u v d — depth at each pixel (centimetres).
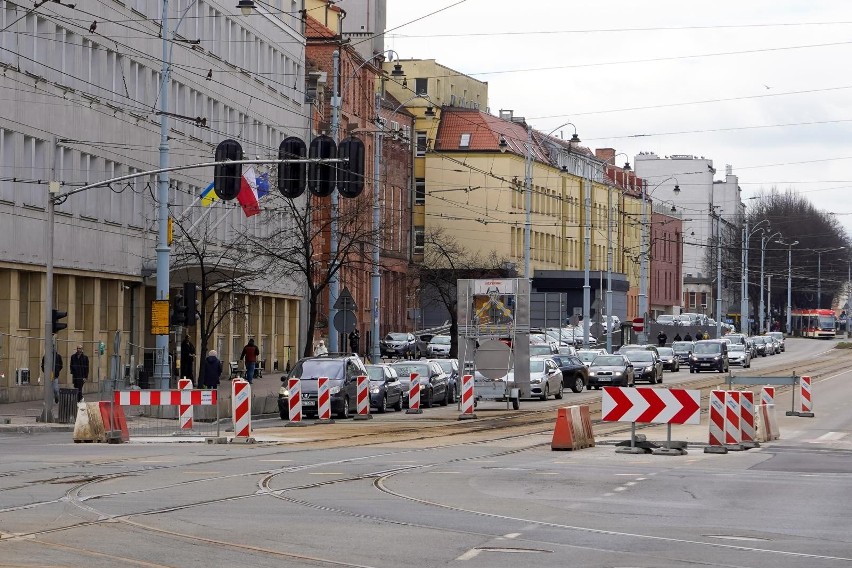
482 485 2711
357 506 2305
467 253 14112
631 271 17950
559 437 3734
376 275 8244
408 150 13275
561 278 14812
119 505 2272
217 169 4844
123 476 2809
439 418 5462
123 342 6994
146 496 2423
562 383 7162
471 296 5900
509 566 1661
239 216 8738
